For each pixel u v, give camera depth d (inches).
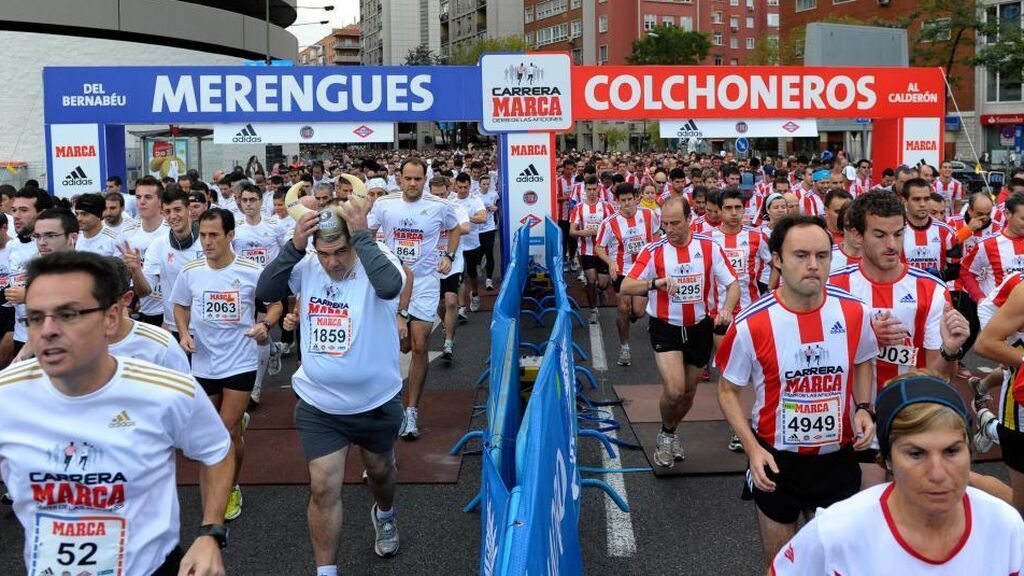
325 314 165.2
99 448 97.4
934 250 277.1
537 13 3425.2
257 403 302.0
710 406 292.5
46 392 97.1
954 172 1082.7
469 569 178.4
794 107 548.1
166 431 102.2
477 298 502.9
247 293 206.2
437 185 413.1
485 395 310.8
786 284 139.7
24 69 1294.3
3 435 97.2
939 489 75.9
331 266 164.1
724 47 3181.6
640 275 235.9
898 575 79.8
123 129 534.6
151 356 141.7
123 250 237.1
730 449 247.6
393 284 161.3
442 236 299.9
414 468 237.6
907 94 562.6
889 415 79.4
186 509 213.9
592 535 193.5
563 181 677.9
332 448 165.0
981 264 276.7
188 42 1502.2
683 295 232.1
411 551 187.3
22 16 1279.5
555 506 126.4
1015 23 1499.8
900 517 80.4
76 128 505.0
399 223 285.6
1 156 1285.7
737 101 541.3
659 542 189.3
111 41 1374.3
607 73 526.9
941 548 79.0
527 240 472.7
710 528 195.9
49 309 92.0
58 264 93.2
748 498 148.6
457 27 4227.4
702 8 3107.8
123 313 138.6
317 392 165.2
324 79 508.7
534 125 525.3
